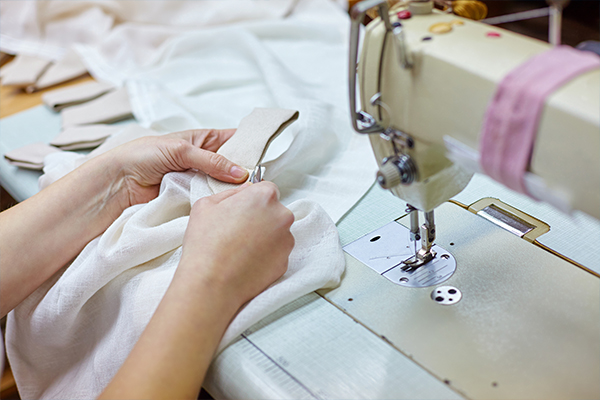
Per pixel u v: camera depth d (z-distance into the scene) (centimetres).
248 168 83
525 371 58
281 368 60
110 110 128
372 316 66
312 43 159
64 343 84
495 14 144
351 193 91
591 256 72
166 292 62
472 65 53
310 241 76
